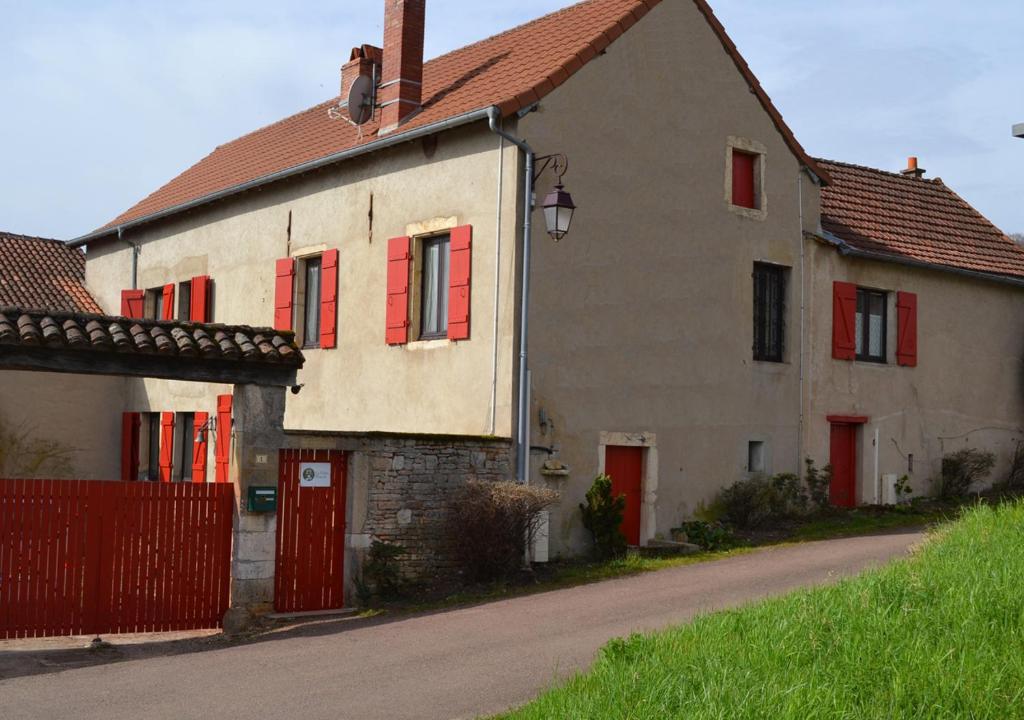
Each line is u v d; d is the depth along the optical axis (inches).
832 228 739.4
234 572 458.9
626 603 444.5
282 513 482.3
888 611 302.2
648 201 619.2
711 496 639.1
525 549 535.5
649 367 614.9
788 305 691.4
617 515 574.6
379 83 709.9
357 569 494.9
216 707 310.0
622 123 609.3
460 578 522.3
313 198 719.7
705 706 235.1
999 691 240.4
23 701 323.6
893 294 756.6
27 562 419.2
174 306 865.5
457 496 524.4
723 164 658.8
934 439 770.8
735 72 667.4
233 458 464.4
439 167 617.9
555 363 574.2
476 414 580.7
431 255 633.6
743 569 510.6
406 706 301.1
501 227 573.6
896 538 585.6
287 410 732.7
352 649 393.1
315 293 727.7
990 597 307.1
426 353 617.9
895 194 837.8
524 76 601.3
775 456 675.4
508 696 306.7
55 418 885.2
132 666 379.2
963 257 804.0
